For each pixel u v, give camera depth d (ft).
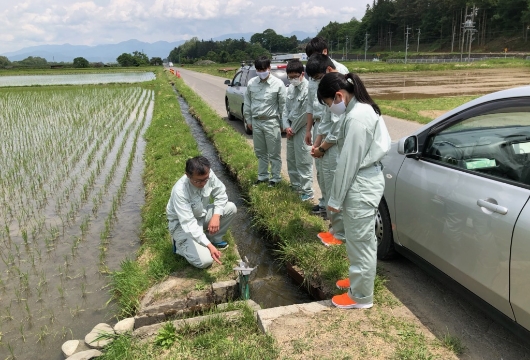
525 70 119.65
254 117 19.71
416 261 11.89
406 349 8.96
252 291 13.30
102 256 15.55
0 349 10.86
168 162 25.73
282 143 31.17
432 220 10.53
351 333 9.59
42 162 29.40
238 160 25.44
